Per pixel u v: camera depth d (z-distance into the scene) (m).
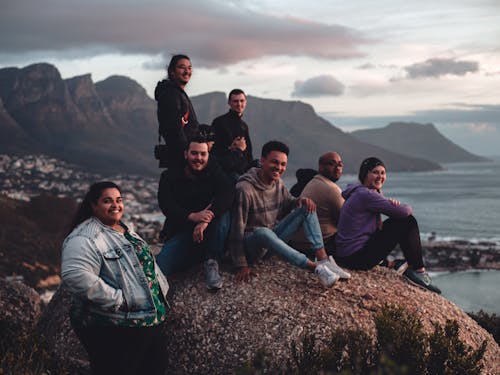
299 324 4.16
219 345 4.19
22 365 3.74
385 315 3.60
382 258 4.96
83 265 3.09
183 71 5.45
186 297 4.57
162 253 4.72
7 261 63.50
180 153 5.23
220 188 4.54
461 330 4.49
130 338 3.21
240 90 6.28
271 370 3.90
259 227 4.68
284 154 4.68
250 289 4.55
